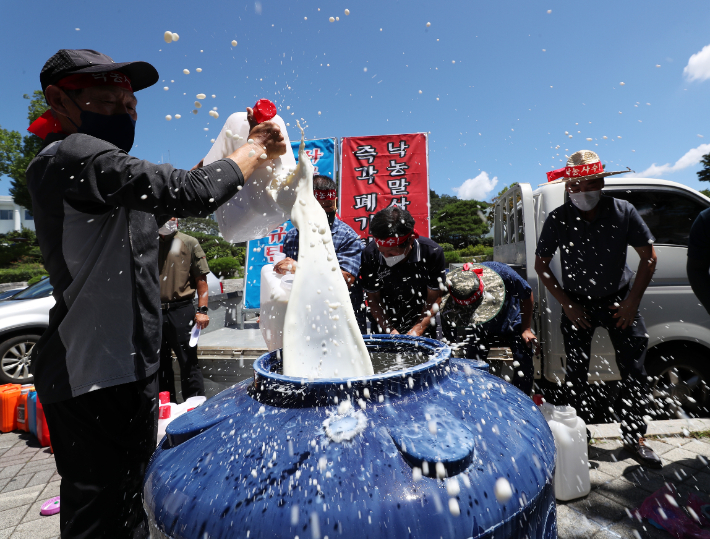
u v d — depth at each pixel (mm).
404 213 2354
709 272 2158
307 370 1058
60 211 1147
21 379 4590
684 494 2088
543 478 847
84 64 1182
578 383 2697
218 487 771
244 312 5465
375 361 1404
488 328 2828
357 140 5914
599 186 2338
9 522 2096
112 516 1258
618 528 1867
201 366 3508
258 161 1160
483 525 718
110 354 1227
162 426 2016
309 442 806
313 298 1112
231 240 1451
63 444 1222
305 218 1182
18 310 4668
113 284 1232
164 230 3127
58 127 1354
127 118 1293
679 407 3176
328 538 673
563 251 2602
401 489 716
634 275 2633
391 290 2684
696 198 3252
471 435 810
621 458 2488
